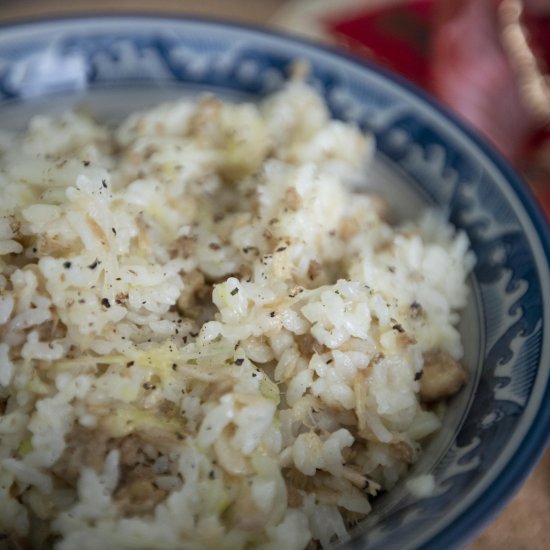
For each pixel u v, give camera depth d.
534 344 0.24
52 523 0.23
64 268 0.24
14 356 0.24
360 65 0.32
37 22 0.33
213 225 0.27
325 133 0.30
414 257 0.27
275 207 0.27
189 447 0.23
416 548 0.21
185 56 0.33
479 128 0.36
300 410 0.25
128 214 0.26
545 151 0.35
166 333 0.25
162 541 0.23
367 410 0.25
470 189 0.29
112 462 0.23
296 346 0.25
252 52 0.33
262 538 0.23
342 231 0.28
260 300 0.25
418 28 0.39
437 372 0.25
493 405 0.24
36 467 0.23
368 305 0.25
